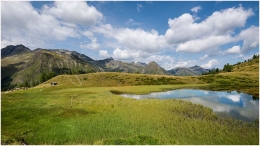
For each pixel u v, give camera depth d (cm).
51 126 3083
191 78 14038
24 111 3988
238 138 2617
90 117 3631
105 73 15775
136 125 3166
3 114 3706
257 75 13388
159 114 3891
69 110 4144
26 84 18650
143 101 5356
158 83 12325
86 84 11694
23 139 2558
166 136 2658
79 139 2592
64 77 13800
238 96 6625
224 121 3500
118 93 7762
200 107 4625
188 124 3219
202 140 2522
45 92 7525
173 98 6172
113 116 3709
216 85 10350
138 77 14450
